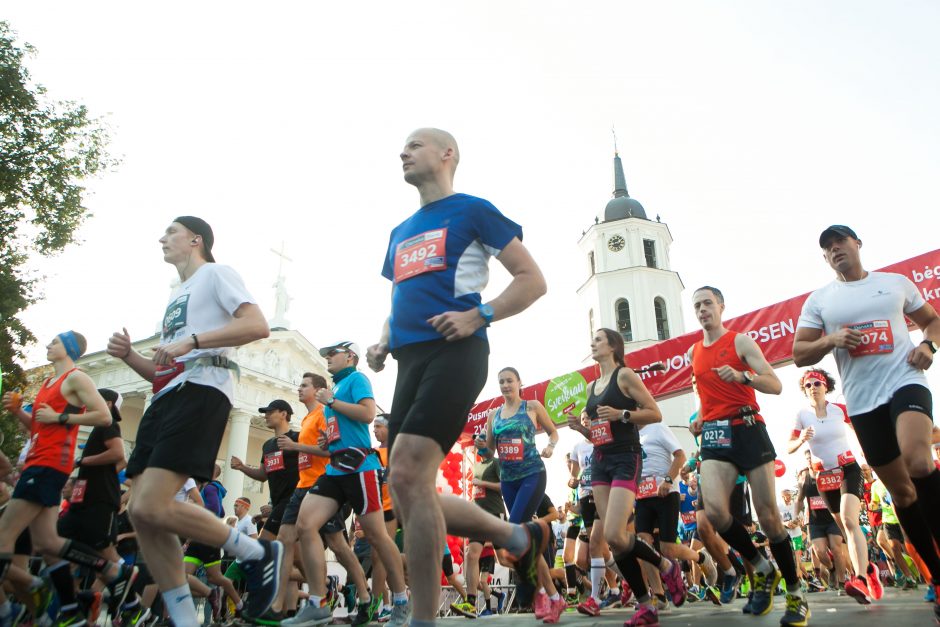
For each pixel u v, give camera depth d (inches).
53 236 671.8
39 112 668.1
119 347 138.8
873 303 151.6
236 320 128.9
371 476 205.9
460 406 91.6
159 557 117.8
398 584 204.7
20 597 198.4
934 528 129.4
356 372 217.5
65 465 183.9
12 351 699.4
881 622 139.3
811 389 275.4
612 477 191.6
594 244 1895.9
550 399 688.4
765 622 155.6
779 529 156.4
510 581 499.2
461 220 103.5
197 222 146.7
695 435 194.7
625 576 174.1
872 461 146.8
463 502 105.1
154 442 124.8
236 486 1169.4
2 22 667.4
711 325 184.5
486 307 95.1
